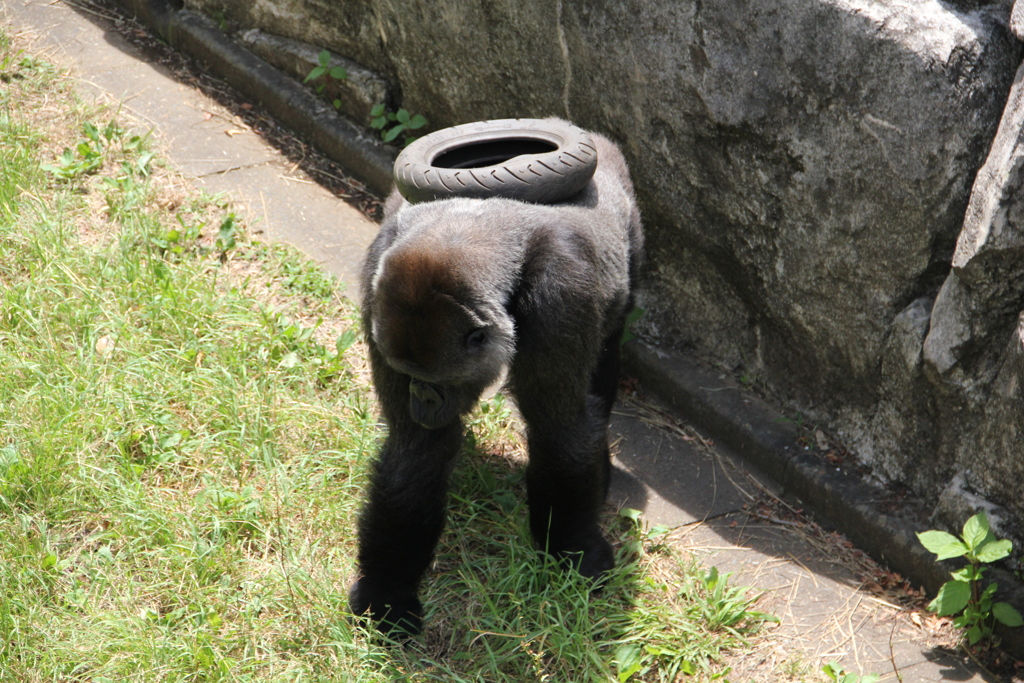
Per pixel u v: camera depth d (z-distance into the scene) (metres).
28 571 4.04
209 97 8.02
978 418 4.39
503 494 4.84
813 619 4.39
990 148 4.22
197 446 4.86
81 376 5.04
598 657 3.97
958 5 4.42
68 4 8.92
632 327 6.04
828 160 4.73
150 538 4.32
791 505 5.09
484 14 6.24
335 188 7.25
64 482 4.47
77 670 3.74
